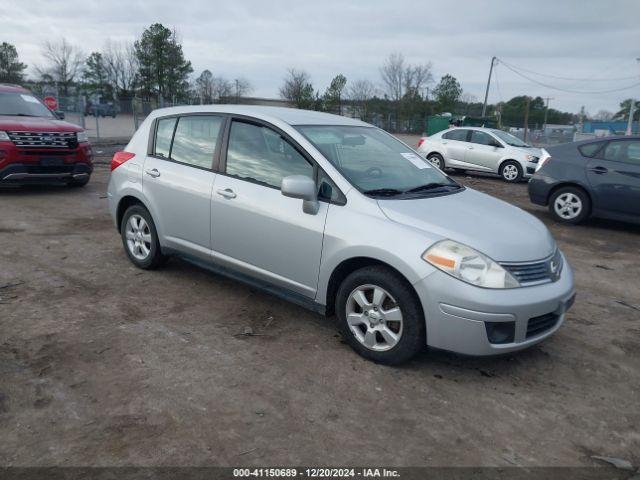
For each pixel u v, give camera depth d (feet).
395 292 12.01
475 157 52.44
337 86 179.83
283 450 9.57
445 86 179.93
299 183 12.80
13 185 32.27
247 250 14.84
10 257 19.42
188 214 16.22
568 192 30.35
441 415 10.91
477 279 11.44
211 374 11.97
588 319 16.57
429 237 11.87
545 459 9.77
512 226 13.14
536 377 12.68
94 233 23.41
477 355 11.57
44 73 209.36
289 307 15.99
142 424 10.07
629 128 123.44
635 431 10.80
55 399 10.72
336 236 12.82
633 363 13.73
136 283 17.35
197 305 15.81
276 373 12.15
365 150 15.25
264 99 199.21
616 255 24.62
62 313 14.76
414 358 13.12
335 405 11.03
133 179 17.94
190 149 16.63
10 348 12.66
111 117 140.77
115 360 12.36
